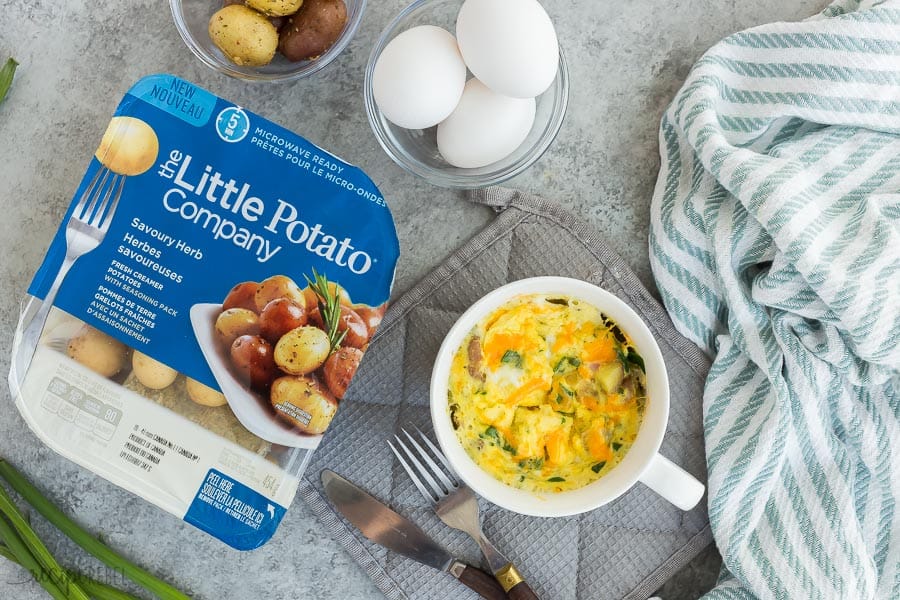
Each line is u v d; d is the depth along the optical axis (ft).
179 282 1.91
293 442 1.90
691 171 2.12
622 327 2.00
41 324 1.90
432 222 2.17
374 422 2.13
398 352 2.13
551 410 2.02
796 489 2.10
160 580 2.13
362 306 1.90
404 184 2.16
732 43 2.09
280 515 1.89
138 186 1.91
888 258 1.97
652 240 2.13
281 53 2.02
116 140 1.91
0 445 2.17
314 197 1.91
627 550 2.14
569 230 2.14
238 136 1.91
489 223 2.16
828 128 2.09
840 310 1.98
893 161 2.06
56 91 2.17
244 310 1.90
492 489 1.98
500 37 1.83
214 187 1.91
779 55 2.07
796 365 2.07
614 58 2.17
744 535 2.08
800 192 2.00
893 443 2.08
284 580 2.17
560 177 2.18
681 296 2.12
